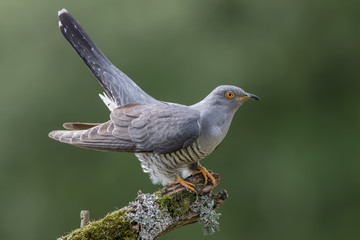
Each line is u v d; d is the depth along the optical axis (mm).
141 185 12594
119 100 7555
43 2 13586
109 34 13562
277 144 14211
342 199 13820
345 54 15023
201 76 13656
